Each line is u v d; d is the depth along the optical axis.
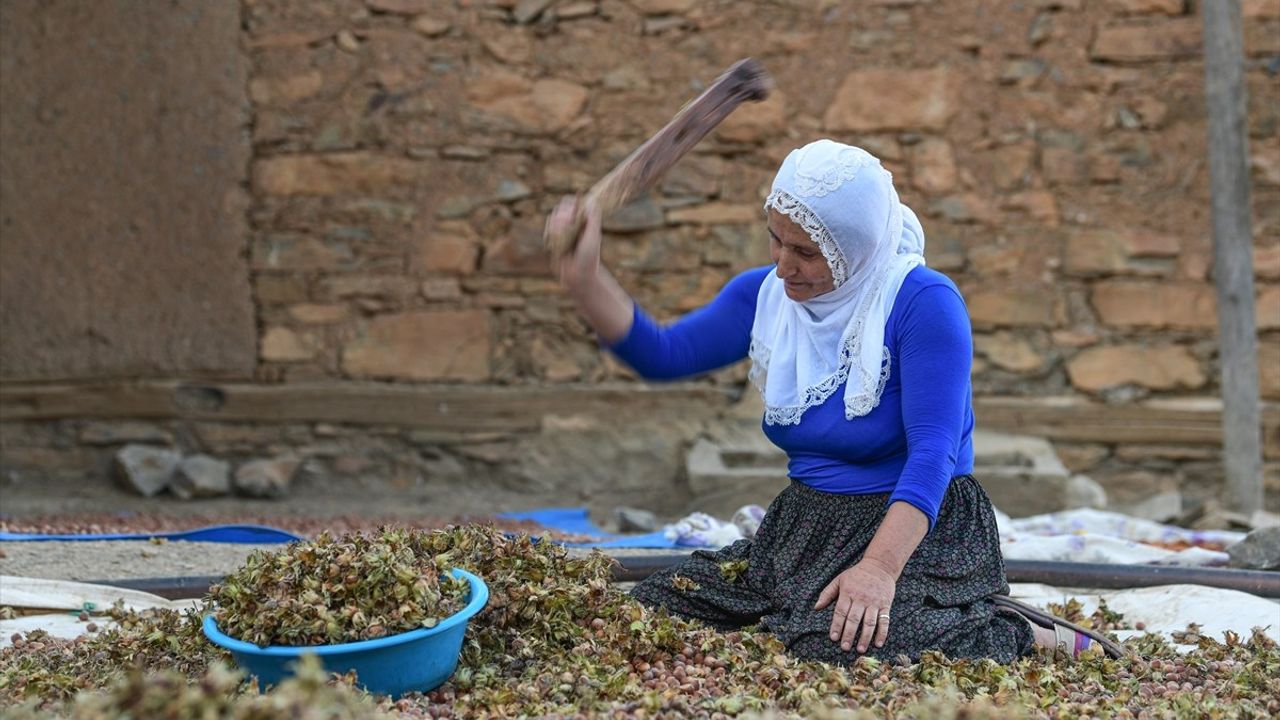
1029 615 3.56
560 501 8.00
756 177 8.09
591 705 2.93
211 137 8.12
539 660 3.25
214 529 5.86
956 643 3.34
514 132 8.16
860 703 2.97
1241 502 7.33
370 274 8.22
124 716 2.29
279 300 8.23
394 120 8.15
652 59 8.09
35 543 5.47
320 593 3.00
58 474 8.22
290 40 8.11
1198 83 7.88
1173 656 3.59
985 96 7.97
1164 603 4.33
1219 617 4.15
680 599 3.73
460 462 8.24
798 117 8.05
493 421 8.21
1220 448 7.92
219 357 8.23
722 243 8.12
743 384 8.20
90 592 4.40
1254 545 5.11
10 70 8.03
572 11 8.10
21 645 3.68
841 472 3.62
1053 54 7.93
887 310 3.50
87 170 8.11
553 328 8.24
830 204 3.37
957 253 8.03
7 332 8.16
